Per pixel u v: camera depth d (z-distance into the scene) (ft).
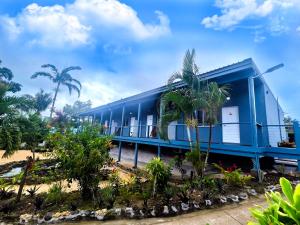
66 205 17.30
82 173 18.08
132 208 16.37
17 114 20.89
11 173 32.07
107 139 20.72
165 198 18.12
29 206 16.93
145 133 54.49
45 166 30.50
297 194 4.83
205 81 25.91
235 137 34.53
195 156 24.41
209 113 23.34
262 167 32.65
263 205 17.93
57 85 87.92
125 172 34.22
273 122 42.24
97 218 15.12
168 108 26.81
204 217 15.66
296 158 25.70
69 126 23.00
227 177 23.17
